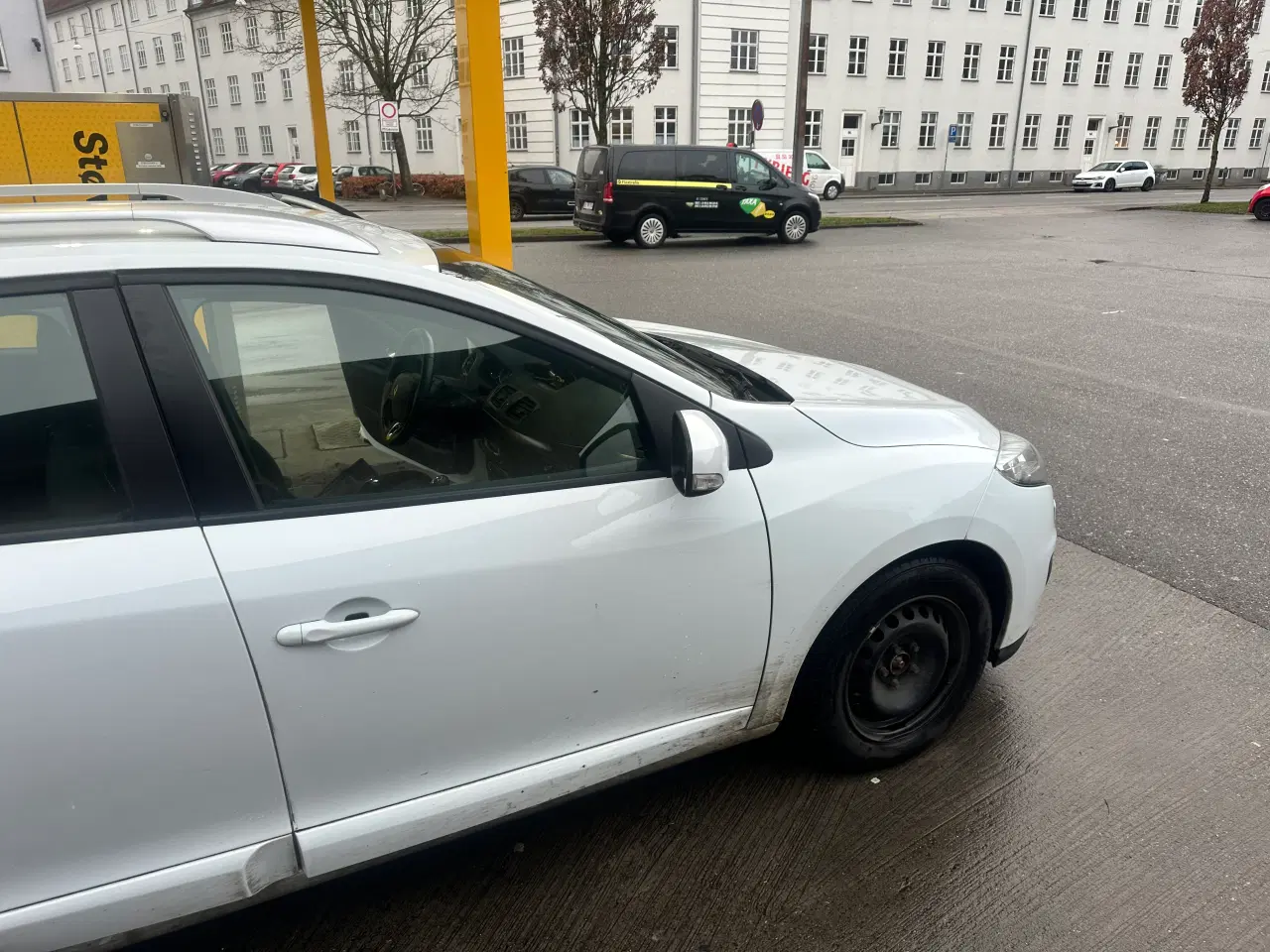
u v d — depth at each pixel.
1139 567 3.91
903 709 2.60
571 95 25.67
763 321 9.19
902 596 2.41
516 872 2.28
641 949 2.06
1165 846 2.37
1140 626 3.46
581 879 2.25
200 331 1.70
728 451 2.10
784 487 2.18
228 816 1.70
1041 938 2.09
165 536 1.59
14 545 1.52
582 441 2.05
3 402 1.56
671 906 2.17
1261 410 6.15
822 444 2.28
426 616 1.77
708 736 2.29
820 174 32.69
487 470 2.01
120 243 1.68
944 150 39.94
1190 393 6.56
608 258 15.36
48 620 1.47
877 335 8.50
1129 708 2.96
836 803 2.52
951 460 2.43
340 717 1.74
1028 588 2.68
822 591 2.25
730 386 2.36
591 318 2.35
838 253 15.88
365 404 1.92
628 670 2.07
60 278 1.59
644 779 2.61
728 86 33.56
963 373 7.08
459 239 15.71
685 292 11.27
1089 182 38.09
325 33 36.69
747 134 34.53
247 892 1.77
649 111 33.19
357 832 1.85
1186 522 4.36
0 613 1.45
